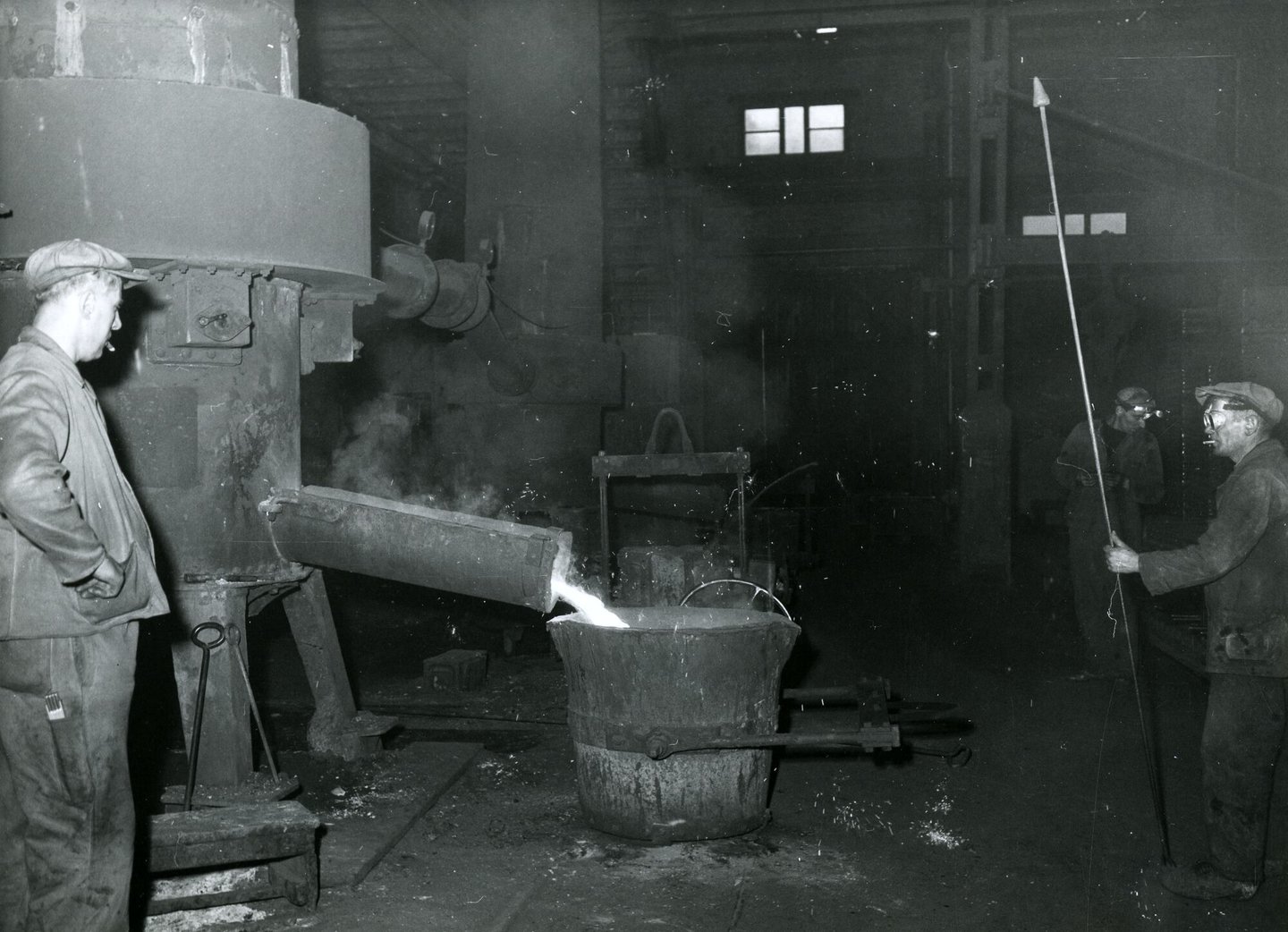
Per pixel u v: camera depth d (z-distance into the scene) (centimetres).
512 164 1091
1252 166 1738
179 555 443
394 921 365
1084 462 749
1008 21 1427
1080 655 837
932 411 2016
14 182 420
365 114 1625
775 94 1977
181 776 492
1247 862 378
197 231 427
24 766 279
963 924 364
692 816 433
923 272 1986
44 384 274
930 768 545
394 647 871
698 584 685
